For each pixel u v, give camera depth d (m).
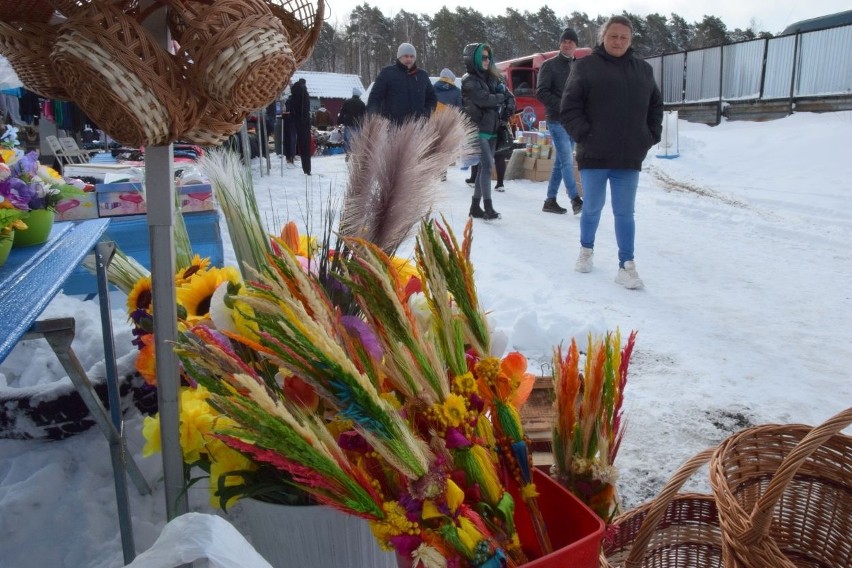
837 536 1.83
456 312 1.42
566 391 1.36
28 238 2.12
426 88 7.58
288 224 1.82
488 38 74.50
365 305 1.23
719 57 19.30
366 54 75.88
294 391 1.35
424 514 1.10
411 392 1.20
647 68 5.09
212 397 1.07
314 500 1.47
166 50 1.40
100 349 3.08
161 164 1.53
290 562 1.51
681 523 1.91
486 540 1.10
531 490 1.24
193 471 2.16
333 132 21.77
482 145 7.74
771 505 1.40
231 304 1.52
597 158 5.19
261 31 1.36
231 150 1.84
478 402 1.23
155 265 1.55
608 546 1.84
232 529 0.89
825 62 16.70
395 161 1.61
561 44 8.13
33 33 1.44
